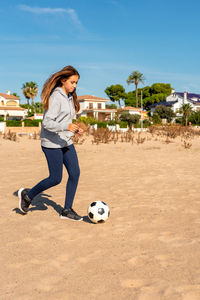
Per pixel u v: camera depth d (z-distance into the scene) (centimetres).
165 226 357
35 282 228
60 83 359
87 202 475
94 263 260
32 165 876
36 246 299
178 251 282
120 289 216
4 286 222
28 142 1692
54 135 356
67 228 353
